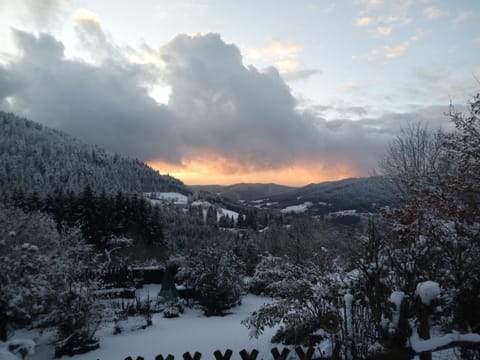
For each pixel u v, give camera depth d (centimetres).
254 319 614
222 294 1239
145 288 1709
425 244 391
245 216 8544
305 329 546
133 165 15012
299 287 585
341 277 542
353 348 399
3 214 964
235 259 1444
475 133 522
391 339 274
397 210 519
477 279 350
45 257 789
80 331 759
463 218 424
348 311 432
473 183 463
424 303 269
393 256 402
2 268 718
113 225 4044
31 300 745
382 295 367
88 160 13275
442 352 359
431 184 555
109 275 1484
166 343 807
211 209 10062
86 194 4078
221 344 765
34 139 12688
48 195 4681
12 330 817
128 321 1004
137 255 2984
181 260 1786
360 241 507
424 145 1010
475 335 257
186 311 1258
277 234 2664
